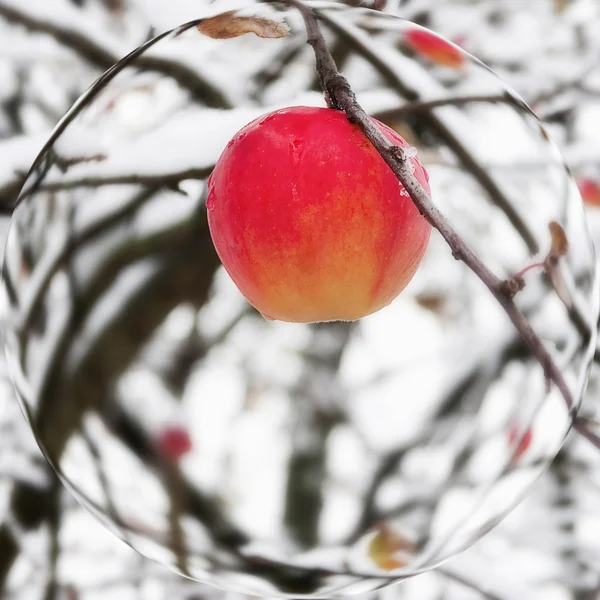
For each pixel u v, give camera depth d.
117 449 0.80
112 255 0.81
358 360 0.83
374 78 0.80
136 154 0.80
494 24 1.48
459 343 0.80
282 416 0.83
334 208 0.72
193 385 0.81
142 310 0.81
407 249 0.73
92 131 0.80
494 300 0.79
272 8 0.80
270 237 0.72
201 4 0.84
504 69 1.43
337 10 0.80
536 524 1.48
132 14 1.24
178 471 0.80
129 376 0.81
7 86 1.40
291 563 0.81
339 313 0.73
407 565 0.81
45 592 1.24
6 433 1.25
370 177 0.72
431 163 0.80
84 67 1.32
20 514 1.20
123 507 0.80
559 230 0.80
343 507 0.81
